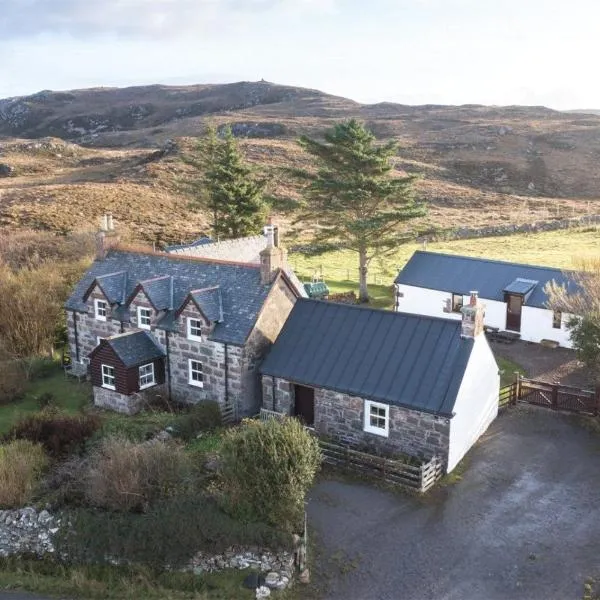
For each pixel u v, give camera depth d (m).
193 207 73.69
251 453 21.53
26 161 126.56
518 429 30.30
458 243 75.00
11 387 35.00
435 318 28.48
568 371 37.88
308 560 21.36
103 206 81.12
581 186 117.19
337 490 25.39
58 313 42.03
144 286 33.66
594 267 42.09
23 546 23.08
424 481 25.00
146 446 24.06
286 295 33.09
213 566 21.42
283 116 199.00
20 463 24.53
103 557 22.02
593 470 26.58
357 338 29.42
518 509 23.97
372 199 50.53
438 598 19.61
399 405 26.50
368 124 175.38
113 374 32.62
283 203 52.47
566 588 19.86
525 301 42.94
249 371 31.14
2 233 63.06
